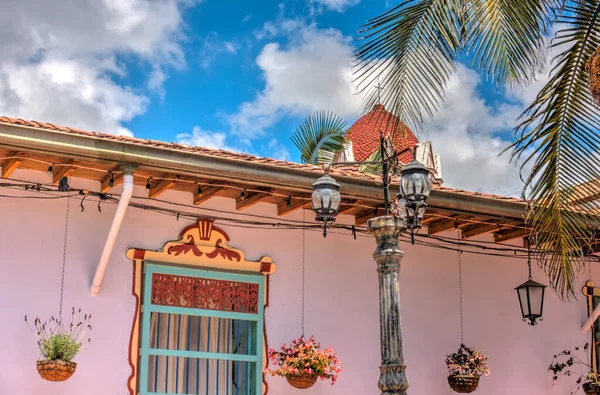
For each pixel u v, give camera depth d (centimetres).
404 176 764
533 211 866
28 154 880
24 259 926
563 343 1216
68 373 876
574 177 820
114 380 938
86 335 936
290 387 1029
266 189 975
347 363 1070
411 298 1135
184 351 976
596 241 1081
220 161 899
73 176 962
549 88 821
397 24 848
